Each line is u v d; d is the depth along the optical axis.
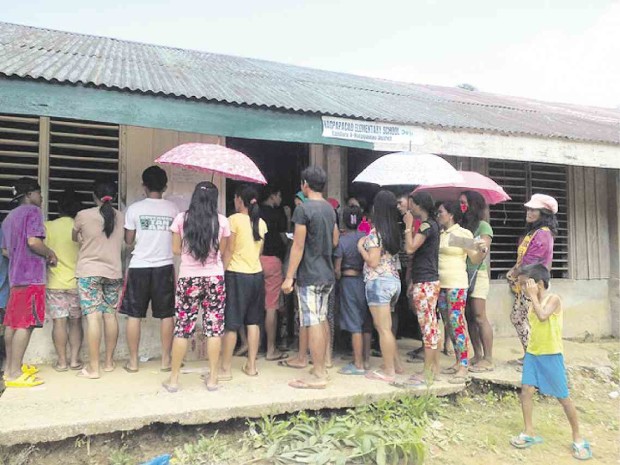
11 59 4.50
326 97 5.92
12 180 5.02
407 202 4.84
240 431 3.96
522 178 7.53
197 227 4.10
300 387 4.31
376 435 3.80
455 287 4.79
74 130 5.19
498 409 4.72
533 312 4.12
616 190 7.93
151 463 3.33
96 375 4.51
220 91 4.84
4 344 4.97
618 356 6.60
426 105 7.08
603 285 7.95
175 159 4.21
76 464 3.51
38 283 4.35
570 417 4.02
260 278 4.67
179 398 4.00
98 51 6.33
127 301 4.61
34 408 3.74
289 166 7.14
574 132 6.73
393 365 4.65
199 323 5.40
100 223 4.54
